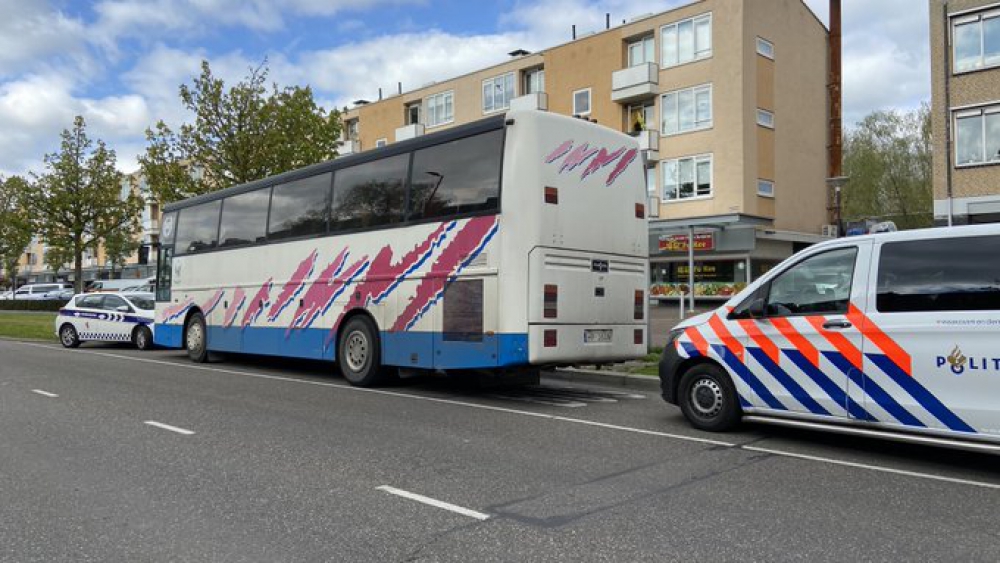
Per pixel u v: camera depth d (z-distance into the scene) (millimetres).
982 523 4535
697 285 33188
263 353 12688
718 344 7242
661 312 29734
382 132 48062
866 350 6219
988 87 25344
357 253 10891
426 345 9711
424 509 4812
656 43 33562
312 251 11750
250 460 6156
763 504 4910
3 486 5395
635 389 10852
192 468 5895
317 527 4469
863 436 7168
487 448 6617
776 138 32844
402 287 10102
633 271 10078
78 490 5281
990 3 25234
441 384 11227
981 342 5633
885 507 4859
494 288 8906
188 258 14945
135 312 18406
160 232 16031
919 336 5938
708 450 6547
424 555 4000
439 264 9617
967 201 25734
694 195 32281
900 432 6230
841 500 5016
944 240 5973
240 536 4316
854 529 4410
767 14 32438
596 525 4480
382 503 4945
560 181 9125
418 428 7574
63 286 58812
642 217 10273
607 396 10055
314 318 11609
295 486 5359
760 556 3965
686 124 32594
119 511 4801
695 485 5391
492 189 9062
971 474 5738
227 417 8195
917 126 44469
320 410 8703
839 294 6477
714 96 31594
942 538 4258
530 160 8883
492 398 9781
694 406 7516
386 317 10312
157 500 5035
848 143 46594
